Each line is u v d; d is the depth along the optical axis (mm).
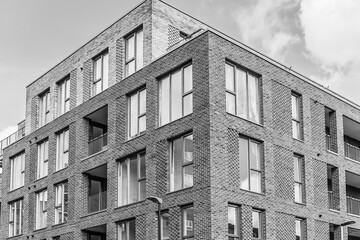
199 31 25469
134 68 27328
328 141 29734
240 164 23000
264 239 23188
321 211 26828
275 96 25516
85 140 29609
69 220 29391
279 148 25047
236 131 22969
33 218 32781
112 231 25984
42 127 33594
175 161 23516
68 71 32281
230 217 22062
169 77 24594
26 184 34156
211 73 22406
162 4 27062
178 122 23328
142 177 25203
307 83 27781
